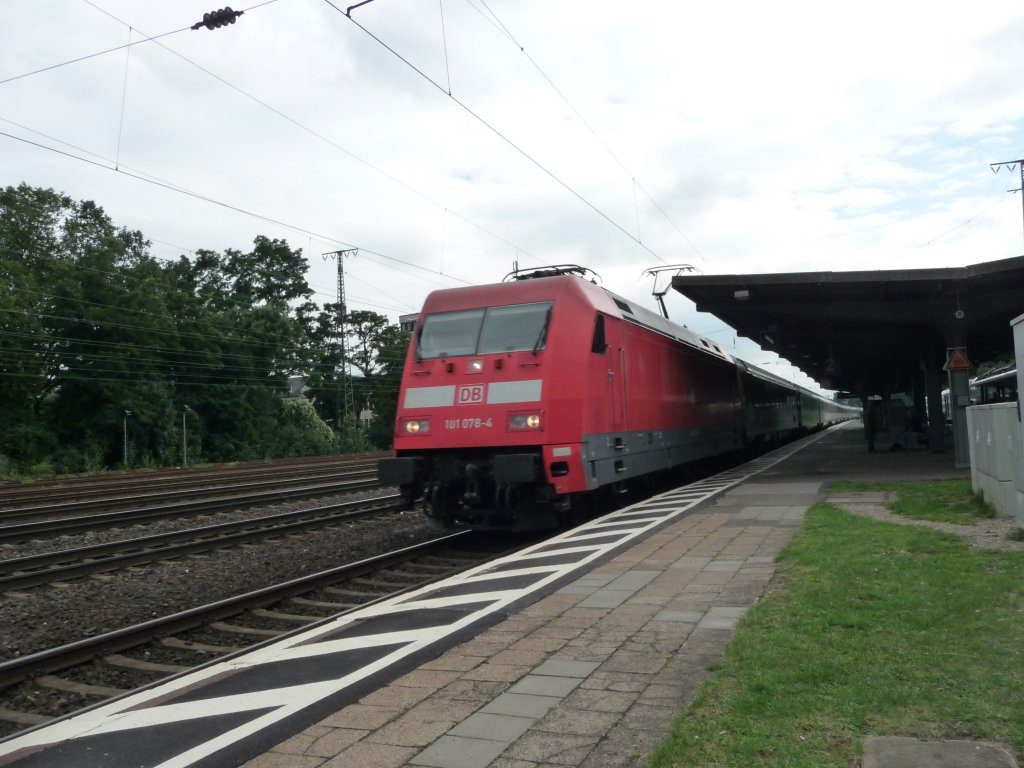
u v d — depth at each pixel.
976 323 22.39
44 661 6.57
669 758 3.69
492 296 12.76
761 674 4.72
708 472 23.81
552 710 4.47
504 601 7.19
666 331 17.52
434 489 12.24
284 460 46.41
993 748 3.67
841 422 107.94
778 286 20.11
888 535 9.16
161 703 5.07
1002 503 10.46
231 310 61.00
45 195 55.28
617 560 8.97
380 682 5.13
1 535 13.45
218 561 11.52
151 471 39.34
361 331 73.19
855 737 3.86
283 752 4.11
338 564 11.33
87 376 47.81
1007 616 5.65
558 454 11.53
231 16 10.92
